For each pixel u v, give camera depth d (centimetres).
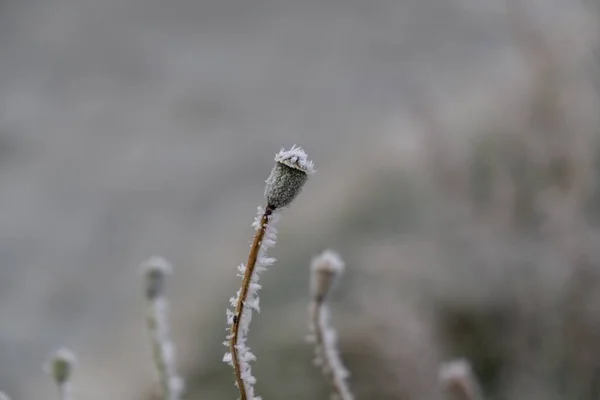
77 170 465
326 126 425
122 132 500
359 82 450
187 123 492
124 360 302
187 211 407
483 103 260
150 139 483
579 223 203
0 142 498
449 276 214
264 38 562
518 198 221
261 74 515
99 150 478
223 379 250
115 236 406
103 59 589
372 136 337
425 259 224
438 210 240
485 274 209
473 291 208
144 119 508
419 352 206
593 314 188
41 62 592
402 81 335
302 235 283
